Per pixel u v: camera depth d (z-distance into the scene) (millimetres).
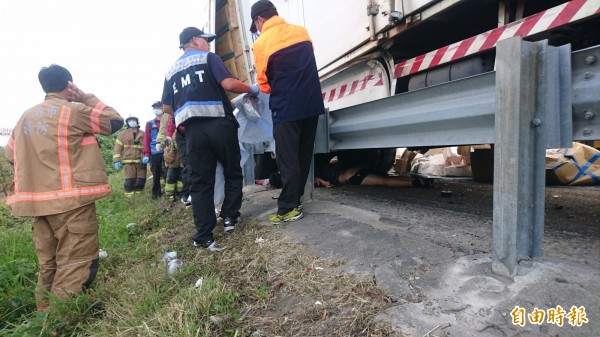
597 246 2049
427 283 1688
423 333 1368
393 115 2455
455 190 4418
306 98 2828
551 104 1517
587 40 2393
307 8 4371
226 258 2594
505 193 1556
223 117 2918
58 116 2410
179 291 2174
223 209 3219
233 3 5914
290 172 2891
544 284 1480
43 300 2410
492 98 1711
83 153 2518
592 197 3576
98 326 2023
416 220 2736
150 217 4988
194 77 2857
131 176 7621
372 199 3799
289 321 1665
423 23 3018
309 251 2326
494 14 2898
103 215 5230
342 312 1616
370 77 3752
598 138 1397
